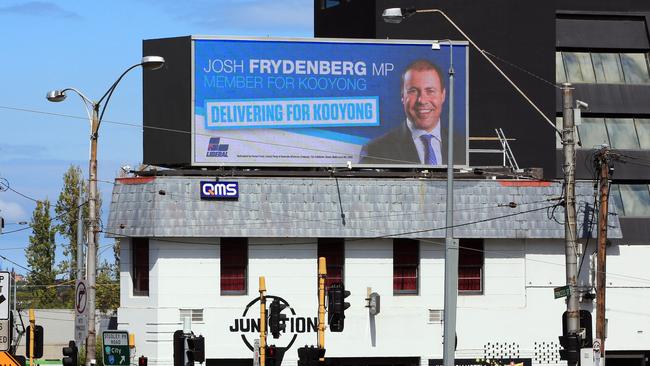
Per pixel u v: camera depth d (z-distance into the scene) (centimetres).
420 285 5234
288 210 5162
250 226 5131
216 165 5247
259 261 5172
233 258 5175
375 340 5200
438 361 5209
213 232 5100
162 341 5103
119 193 5178
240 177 5175
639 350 5447
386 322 5203
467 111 5412
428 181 5272
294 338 5153
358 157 5347
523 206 5300
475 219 5256
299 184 5197
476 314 5275
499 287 5306
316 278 5188
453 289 3925
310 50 5344
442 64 5409
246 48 5306
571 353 4122
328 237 5188
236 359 5128
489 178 5334
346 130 5347
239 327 5119
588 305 5397
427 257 5250
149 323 5119
